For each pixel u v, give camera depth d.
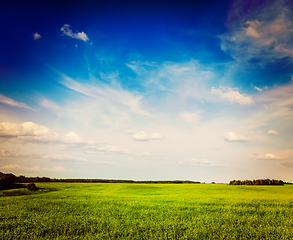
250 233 18.64
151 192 68.94
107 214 26.45
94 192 66.69
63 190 73.88
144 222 22.70
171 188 89.06
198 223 22.00
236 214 27.02
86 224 21.42
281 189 81.25
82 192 65.94
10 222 22.08
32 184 64.69
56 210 28.92
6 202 36.47
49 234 18.38
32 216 25.02
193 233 18.75
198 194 60.62
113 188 88.19
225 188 86.88
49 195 51.06
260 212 28.22
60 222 22.00
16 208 30.23
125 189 83.19
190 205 34.31
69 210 28.94
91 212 27.70
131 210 29.50
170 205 34.06
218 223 21.98
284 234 18.39
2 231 19.23
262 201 39.50
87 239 17.11
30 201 37.88
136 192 69.06
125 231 18.98
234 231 19.03
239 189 81.69
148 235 18.52
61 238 17.22
